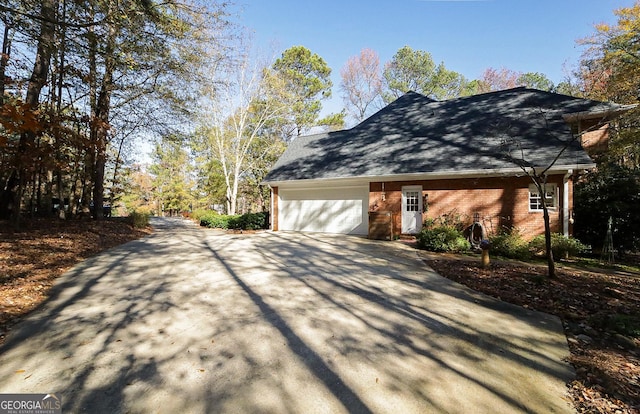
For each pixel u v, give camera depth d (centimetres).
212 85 1270
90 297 496
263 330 382
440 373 292
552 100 1210
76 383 267
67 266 697
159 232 1552
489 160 1041
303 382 274
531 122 1130
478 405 246
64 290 530
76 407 236
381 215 1235
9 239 821
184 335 364
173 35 908
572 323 423
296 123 2658
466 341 361
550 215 993
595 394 263
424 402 248
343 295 527
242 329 383
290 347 339
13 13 577
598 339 376
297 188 1598
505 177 1065
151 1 755
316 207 1544
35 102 964
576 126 1153
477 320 425
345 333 377
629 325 394
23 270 605
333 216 1494
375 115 1709
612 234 957
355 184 1427
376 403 246
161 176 3775
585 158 898
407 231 1251
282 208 1645
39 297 489
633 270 768
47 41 648
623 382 282
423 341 359
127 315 422
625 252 1023
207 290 546
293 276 652
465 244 951
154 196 3972
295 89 2552
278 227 1645
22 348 328
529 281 611
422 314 444
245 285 580
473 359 320
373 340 360
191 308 454
